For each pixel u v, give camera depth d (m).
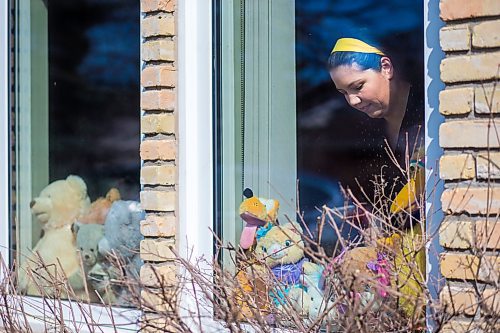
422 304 4.60
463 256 4.97
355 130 6.27
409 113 5.92
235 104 6.70
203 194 6.62
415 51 5.95
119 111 7.52
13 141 7.92
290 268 6.03
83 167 7.71
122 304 6.88
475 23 5.03
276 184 6.58
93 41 7.75
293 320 4.94
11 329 5.77
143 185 6.76
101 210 7.48
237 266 5.80
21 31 8.00
